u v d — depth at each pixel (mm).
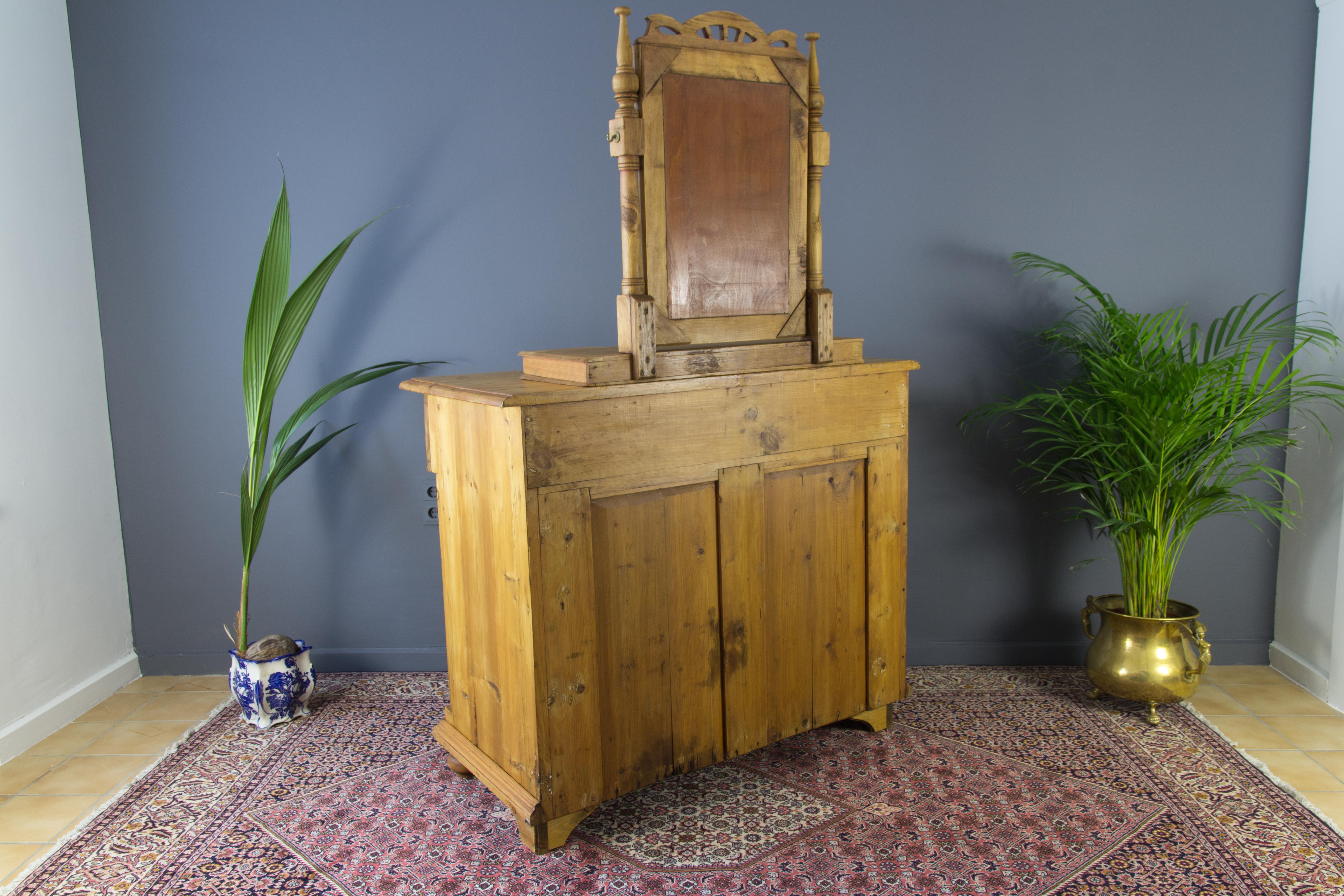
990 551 2820
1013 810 1954
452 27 2613
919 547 2822
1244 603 2787
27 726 2367
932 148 2656
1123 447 2367
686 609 1975
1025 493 2795
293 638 2803
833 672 2248
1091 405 2443
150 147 2656
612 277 2711
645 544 1899
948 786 2064
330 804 2051
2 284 2355
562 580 1784
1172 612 2529
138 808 2041
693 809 1997
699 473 1942
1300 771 2109
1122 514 2445
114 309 2723
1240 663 2791
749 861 1793
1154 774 2102
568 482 1771
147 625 2836
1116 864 1750
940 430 2770
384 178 2678
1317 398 2549
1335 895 1641
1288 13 2561
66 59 2596
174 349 2738
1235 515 2748
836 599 2229
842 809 1979
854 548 2248
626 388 1814
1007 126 2645
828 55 2619
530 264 2709
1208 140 2627
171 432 2773
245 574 2504
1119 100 2621
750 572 2049
